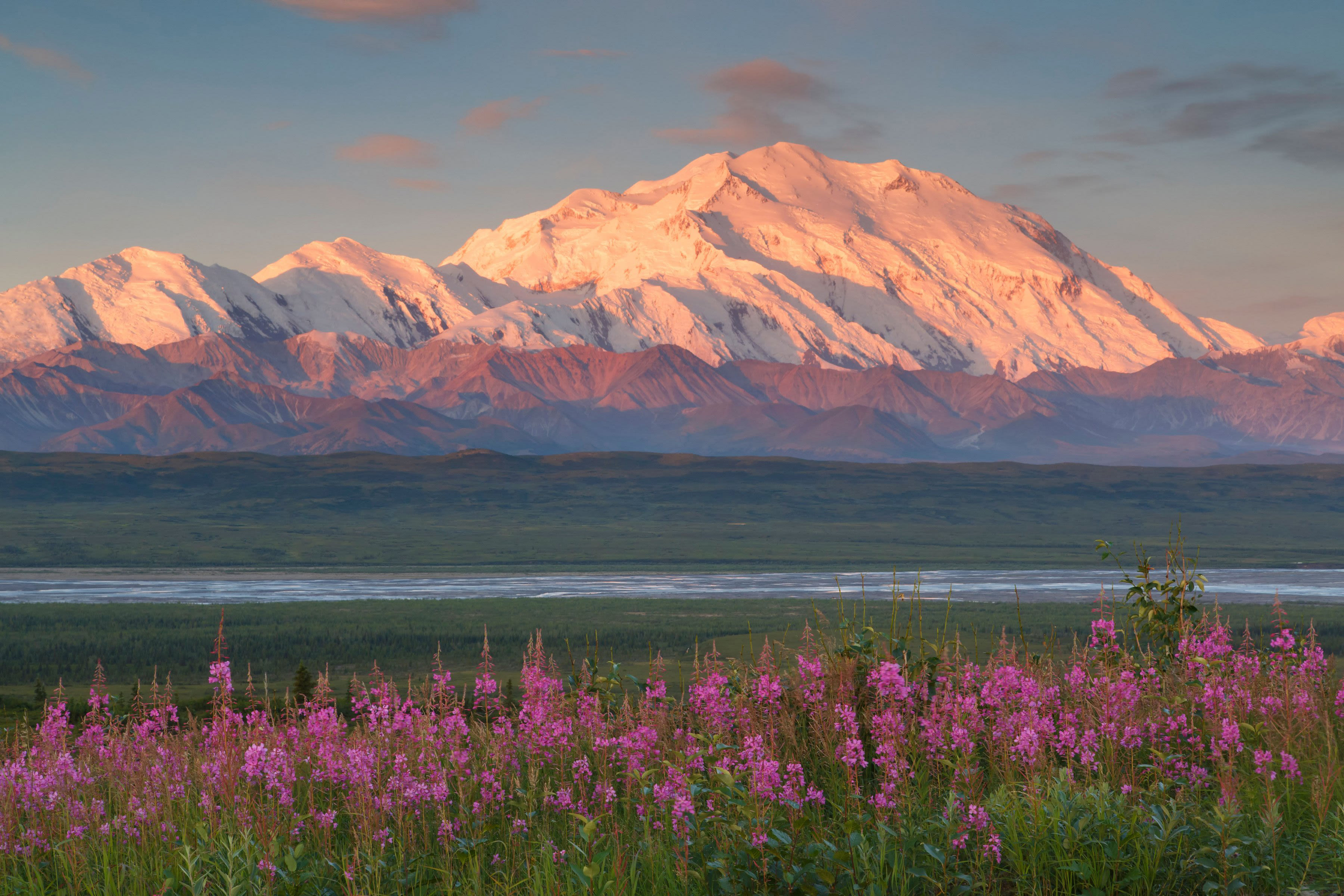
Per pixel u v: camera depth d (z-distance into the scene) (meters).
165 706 30.19
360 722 27.97
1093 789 21.45
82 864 21.38
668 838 20.70
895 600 28.33
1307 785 23.06
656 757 25.06
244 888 18.67
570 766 25.78
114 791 25.52
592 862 18.97
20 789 23.92
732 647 164.62
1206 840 20.73
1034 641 75.69
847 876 18.95
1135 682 27.61
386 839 21.81
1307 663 30.61
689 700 27.59
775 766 20.89
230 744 25.47
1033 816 20.62
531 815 22.62
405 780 22.75
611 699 29.20
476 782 24.20
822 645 29.20
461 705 27.58
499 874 20.58
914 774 22.75
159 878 20.39
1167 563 33.28
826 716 26.30
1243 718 26.50
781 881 19.02
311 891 19.41
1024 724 24.34
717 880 19.45
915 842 20.28
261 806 23.23
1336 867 19.70
